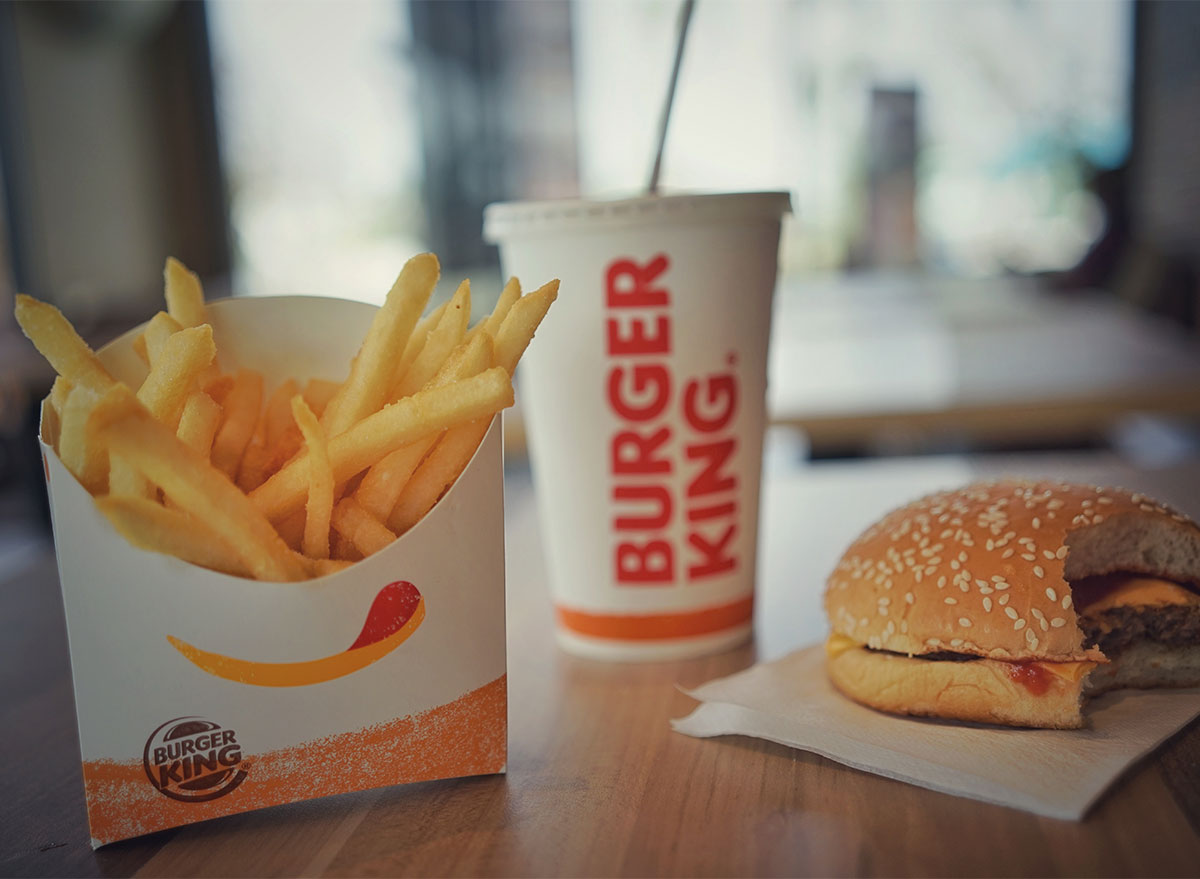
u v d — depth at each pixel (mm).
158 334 269
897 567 298
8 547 874
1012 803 248
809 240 1493
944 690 280
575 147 1462
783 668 323
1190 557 298
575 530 355
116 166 1418
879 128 1446
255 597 249
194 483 233
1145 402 805
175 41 1466
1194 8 1319
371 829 256
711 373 344
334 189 1491
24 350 948
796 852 239
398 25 1441
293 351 292
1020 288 1462
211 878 241
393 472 261
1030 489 308
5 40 1216
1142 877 225
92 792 250
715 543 351
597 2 1420
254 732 255
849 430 814
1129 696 292
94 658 247
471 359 259
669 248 335
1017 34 1402
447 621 263
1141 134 1398
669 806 259
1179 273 1285
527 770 280
